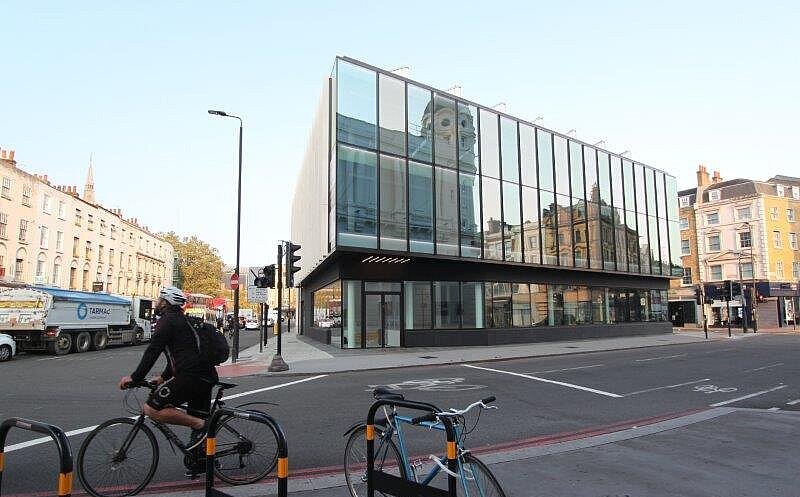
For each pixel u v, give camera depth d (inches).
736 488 194.5
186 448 200.8
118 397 432.1
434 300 970.7
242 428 205.5
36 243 1470.2
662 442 265.1
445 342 955.3
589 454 242.4
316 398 421.1
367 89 863.1
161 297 201.9
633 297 1358.3
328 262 1010.1
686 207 2269.9
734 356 782.5
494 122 1036.5
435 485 166.9
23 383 530.0
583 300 1203.2
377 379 544.4
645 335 1352.1
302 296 1706.4
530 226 1067.3
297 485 201.6
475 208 973.2
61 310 993.5
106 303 1147.3
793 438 272.7
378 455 176.9
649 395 428.1
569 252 1145.4
